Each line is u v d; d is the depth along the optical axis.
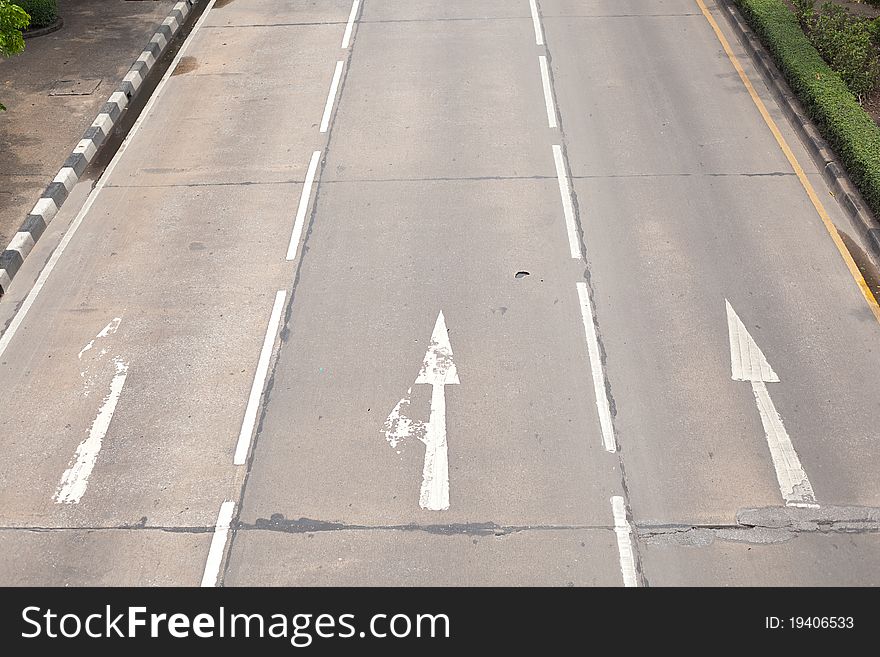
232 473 8.52
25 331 10.39
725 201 12.20
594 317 10.23
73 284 11.11
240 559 7.74
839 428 8.76
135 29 18.11
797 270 10.90
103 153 13.96
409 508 8.12
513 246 11.41
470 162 13.20
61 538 7.96
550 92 15.01
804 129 13.58
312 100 15.12
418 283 10.85
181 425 9.05
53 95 15.60
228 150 13.81
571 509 8.06
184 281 11.05
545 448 8.66
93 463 8.67
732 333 9.95
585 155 13.26
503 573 7.56
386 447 8.72
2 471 8.62
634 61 15.99
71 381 9.64
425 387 9.38
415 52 16.61
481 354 9.77
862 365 9.48
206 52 17.14
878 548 7.66
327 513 8.10
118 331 10.30
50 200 12.47
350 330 10.17
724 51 16.33
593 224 11.77
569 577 7.52
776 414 8.93
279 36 17.61
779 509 8.00
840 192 12.25
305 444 8.78
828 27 16.27
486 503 8.14
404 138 13.88
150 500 8.28
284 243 11.65
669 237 11.50
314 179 12.96
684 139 13.62
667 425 8.85
